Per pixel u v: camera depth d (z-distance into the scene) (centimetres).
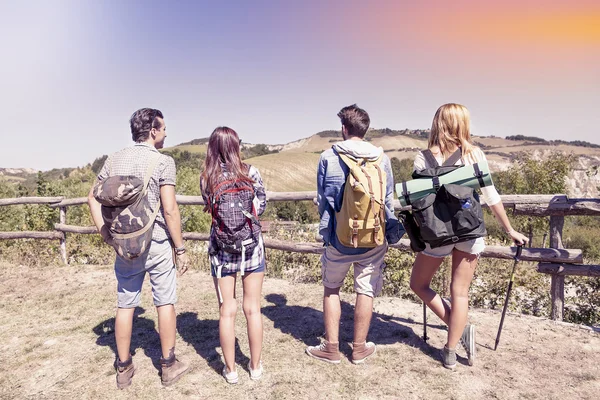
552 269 382
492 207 272
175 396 280
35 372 322
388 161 297
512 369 300
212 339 368
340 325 389
